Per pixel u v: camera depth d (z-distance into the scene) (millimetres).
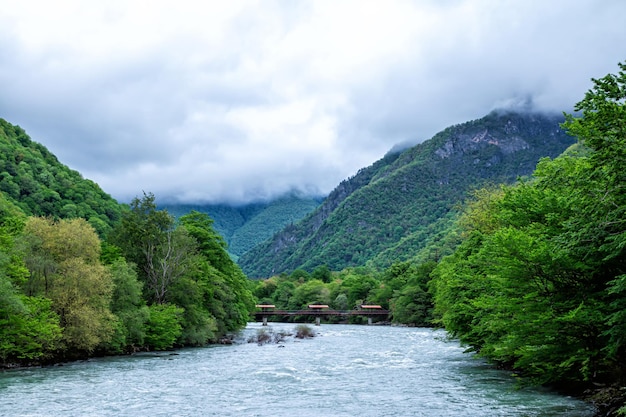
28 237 46562
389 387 32781
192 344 69438
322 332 106062
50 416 24719
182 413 25422
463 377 36562
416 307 127562
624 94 16406
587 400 25453
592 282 22188
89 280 47188
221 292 77188
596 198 17500
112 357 52188
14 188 124938
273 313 151750
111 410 26125
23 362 43625
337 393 30875
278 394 30766
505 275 23094
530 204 26969
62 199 135875
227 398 29484
